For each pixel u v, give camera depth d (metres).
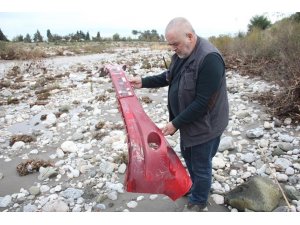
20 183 4.61
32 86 10.29
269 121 6.12
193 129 3.23
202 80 2.95
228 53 12.27
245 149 5.17
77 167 4.91
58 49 24.23
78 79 10.98
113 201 4.06
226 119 3.30
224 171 4.58
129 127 3.18
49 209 3.93
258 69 9.52
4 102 8.59
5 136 6.32
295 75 6.34
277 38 10.52
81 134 6.05
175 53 3.25
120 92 3.41
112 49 25.95
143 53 20.86
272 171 4.41
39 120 7.08
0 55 17.36
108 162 4.84
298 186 4.09
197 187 3.57
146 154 3.07
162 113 7.14
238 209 3.75
